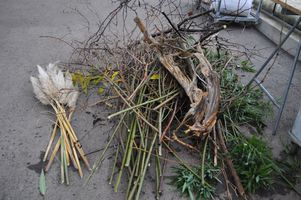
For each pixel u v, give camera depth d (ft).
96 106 9.09
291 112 9.29
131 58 9.37
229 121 8.49
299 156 7.68
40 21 15.21
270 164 6.83
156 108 7.57
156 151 7.07
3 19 15.24
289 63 12.24
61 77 9.20
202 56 8.03
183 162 7.07
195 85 7.51
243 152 7.14
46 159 7.35
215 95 7.26
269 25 14.40
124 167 7.04
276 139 8.25
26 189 6.63
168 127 7.38
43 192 6.56
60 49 12.37
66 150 7.39
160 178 6.77
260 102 9.35
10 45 12.60
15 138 7.91
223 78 9.52
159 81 8.22
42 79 9.05
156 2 18.16
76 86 9.67
